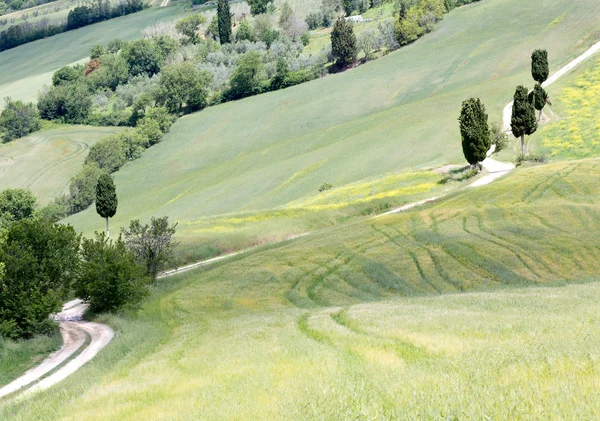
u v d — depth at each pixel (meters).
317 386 13.14
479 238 50.28
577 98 104.50
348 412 10.48
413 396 10.89
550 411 9.22
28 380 27.77
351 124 141.25
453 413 9.61
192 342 26.98
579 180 62.91
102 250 47.50
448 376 12.45
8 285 37.34
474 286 41.72
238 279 49.06
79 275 45.22
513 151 87.00
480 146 75.81
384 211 73.06
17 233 39.09
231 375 16.66
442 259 47.16
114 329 39.34
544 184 63.72
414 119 126.25
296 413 11.09
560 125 93.56
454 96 134.38
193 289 48.31
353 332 22.39
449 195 68.38
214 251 69.31
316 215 74.75
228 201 111.44
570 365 12.02
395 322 23.27
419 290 42.44
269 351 19.97
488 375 12.13
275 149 141.12
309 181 107.75
